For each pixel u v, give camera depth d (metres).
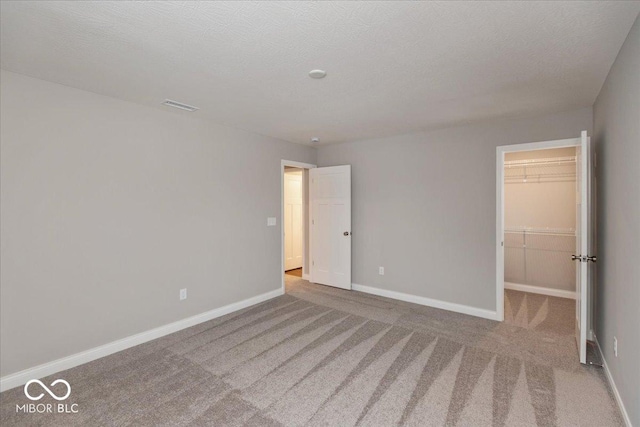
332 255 5.05
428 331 3.28
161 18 1.67
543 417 1.95
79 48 1.98
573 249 4.55
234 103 3.00
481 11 1.61
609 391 2.21
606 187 2.46
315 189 5.21
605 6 1.57
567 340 3.04
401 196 4.34
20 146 2.33
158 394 2.20
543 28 1.77
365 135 4.35
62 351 2.54
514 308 4.04
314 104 3.03
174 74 2.36
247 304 4.09
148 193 3.09
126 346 2.92
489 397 2.15
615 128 2.16
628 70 1.84
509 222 5.04
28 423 1.92
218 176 3.73
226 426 1.88
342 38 1.87
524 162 4.90
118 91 2.69
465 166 3.81
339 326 3.41
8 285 2.29
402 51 2.03
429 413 1.99
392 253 4.45
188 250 3.44
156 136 3.15
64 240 2.55
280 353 2.79
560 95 2.78
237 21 1.70
